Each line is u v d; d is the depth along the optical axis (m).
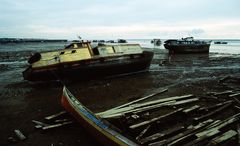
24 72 16.61
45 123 9.57
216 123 8.34
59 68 16.25
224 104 10.86
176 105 10.84
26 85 17.48
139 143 6.11
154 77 19.89
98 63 17.78
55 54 16.47
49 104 12.39
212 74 21.38
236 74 21.23
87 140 7.92
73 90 15.37
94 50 18.73
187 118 9.51
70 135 8.35
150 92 14.49
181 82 17.59
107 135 6.35
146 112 10.07
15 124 9.55
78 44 18.19
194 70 24.12
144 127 8.24
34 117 10.38
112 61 18.62
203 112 10.03
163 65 28.20
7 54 48.00
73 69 16.66
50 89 15.99
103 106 11.82
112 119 8.50
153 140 7.15
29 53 50.81
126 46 20.23
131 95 13.84
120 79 18.94
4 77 21.14
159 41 95.25
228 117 9.49
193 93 13.91
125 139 5.91
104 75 18.75
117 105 11.95
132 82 17.72
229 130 7.97
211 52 51.78
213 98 12.14
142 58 20.78
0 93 15.02
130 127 8.02
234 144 6.96
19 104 12.48
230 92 13.29
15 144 7.75
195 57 38.59
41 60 15.95
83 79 17.78
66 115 10.16
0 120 10.04
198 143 6.81
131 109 10.29
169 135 7.62
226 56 40.44
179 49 44.41
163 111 10.30
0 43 111.88
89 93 14.49
